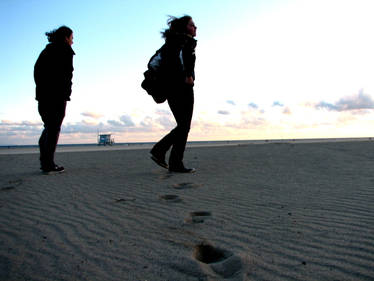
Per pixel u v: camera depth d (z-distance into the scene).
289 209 2.20
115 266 1.37
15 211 2.34
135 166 4.91
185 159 5.76
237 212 2.17
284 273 1.26
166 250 1.53
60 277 1.28
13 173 4.37
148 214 2.18
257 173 3.87
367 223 1.82
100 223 2.00
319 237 1.64
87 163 5.52
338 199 2.41
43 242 1.68
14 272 1.33
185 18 3.67
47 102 4.07
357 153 6.20
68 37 4.10
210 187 3.06
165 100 3.93
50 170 4.20
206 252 1.55
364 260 1.35
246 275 1.25
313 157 5.55
